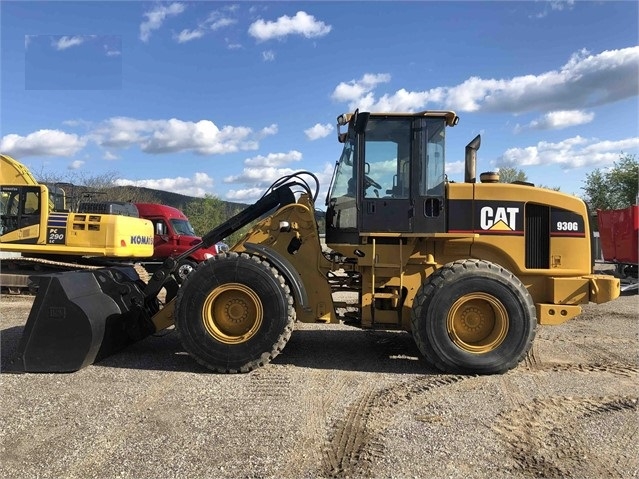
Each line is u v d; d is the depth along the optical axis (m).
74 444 3.27
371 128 5.22
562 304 5.21
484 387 4.46
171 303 5.38
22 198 11.45
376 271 5.22
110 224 11.44
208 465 3.02
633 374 4.91
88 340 4.77
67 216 11.48
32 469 2.96
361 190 5.20
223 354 4.80
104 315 5.02
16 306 9.05
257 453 3.17
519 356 4.79
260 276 4.84
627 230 12.60
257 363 4.82
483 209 5.21
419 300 4.87
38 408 3.87
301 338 6.36
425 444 3.32
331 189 5.76
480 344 4.91
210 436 3.41
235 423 3.62
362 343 6.10
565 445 3.33
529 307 4.80
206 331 4.84
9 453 3.15
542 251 5.31
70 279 4.91
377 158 5.21
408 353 5.62
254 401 4.07
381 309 5.33
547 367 5.15
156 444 3.28
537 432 3.53
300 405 3.99
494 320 4.90
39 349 4.76
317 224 5.46
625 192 31.11
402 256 5.20
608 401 4.14
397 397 4.19
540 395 4.27
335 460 3.10
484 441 3.38
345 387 4.44
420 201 5.17
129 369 4.90
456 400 4.13
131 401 4.03
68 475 2.89
